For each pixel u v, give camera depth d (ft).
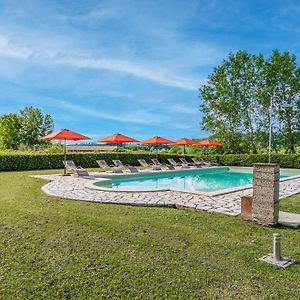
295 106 99.71
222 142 105.19
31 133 176.55
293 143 101.50
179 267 15.08
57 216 23.63
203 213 25.76
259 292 12.85
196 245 18.04
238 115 104.58
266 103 101.50
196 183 61.77
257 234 20.27
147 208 27.55
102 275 14.20
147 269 14.83
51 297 12.41
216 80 105.81
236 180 67.41
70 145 141.38
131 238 18.95
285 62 99.04
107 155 84.53
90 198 31.53
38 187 40.16
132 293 12.74
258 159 92.32
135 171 65.82
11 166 68.49
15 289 12.89
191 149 113.70
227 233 20.40
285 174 74.33
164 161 95.81
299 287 13.29
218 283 13.58
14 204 28.02
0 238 18.61
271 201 21.83
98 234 19.54
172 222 22.80
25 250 16.89
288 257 16.51
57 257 16.05
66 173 59.82
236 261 15.87
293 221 22.74
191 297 12.45
